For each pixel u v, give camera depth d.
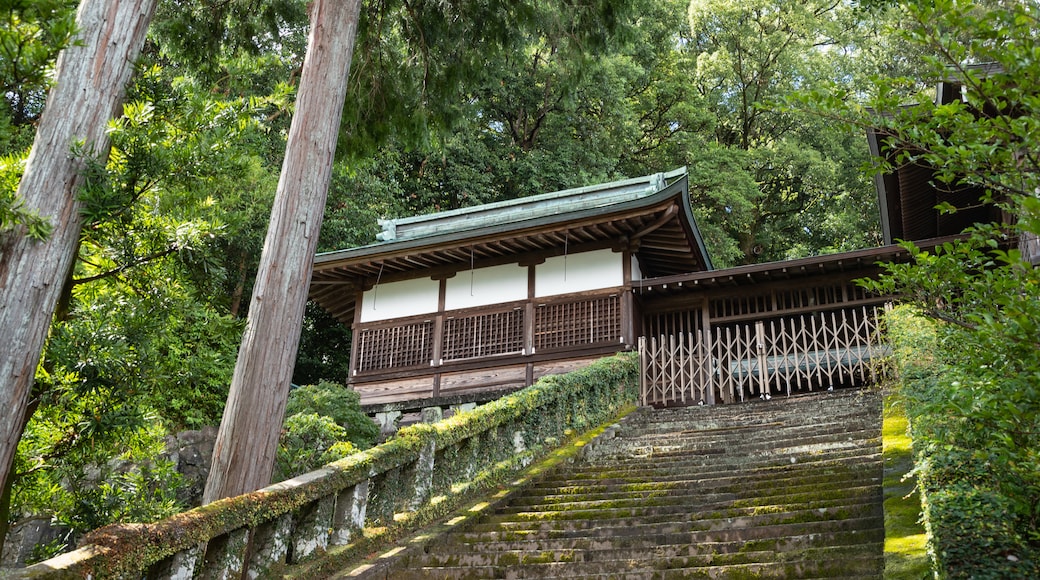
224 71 10.66
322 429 9.98
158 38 10.38
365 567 5.88
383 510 6.68
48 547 7.49
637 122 29.41
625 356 13.52
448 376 15.96
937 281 3.89
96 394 6.27
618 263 15.38
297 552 5.77
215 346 12.58
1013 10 3.30
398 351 16.56
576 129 28.19
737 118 32.25
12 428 4.88
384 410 14.79
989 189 3.72
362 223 21.23
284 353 7.25
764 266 14.16
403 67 11.52
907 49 28.95
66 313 6.20
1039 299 3.38
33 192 5.21
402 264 16.61
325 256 16.38
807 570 4.97
